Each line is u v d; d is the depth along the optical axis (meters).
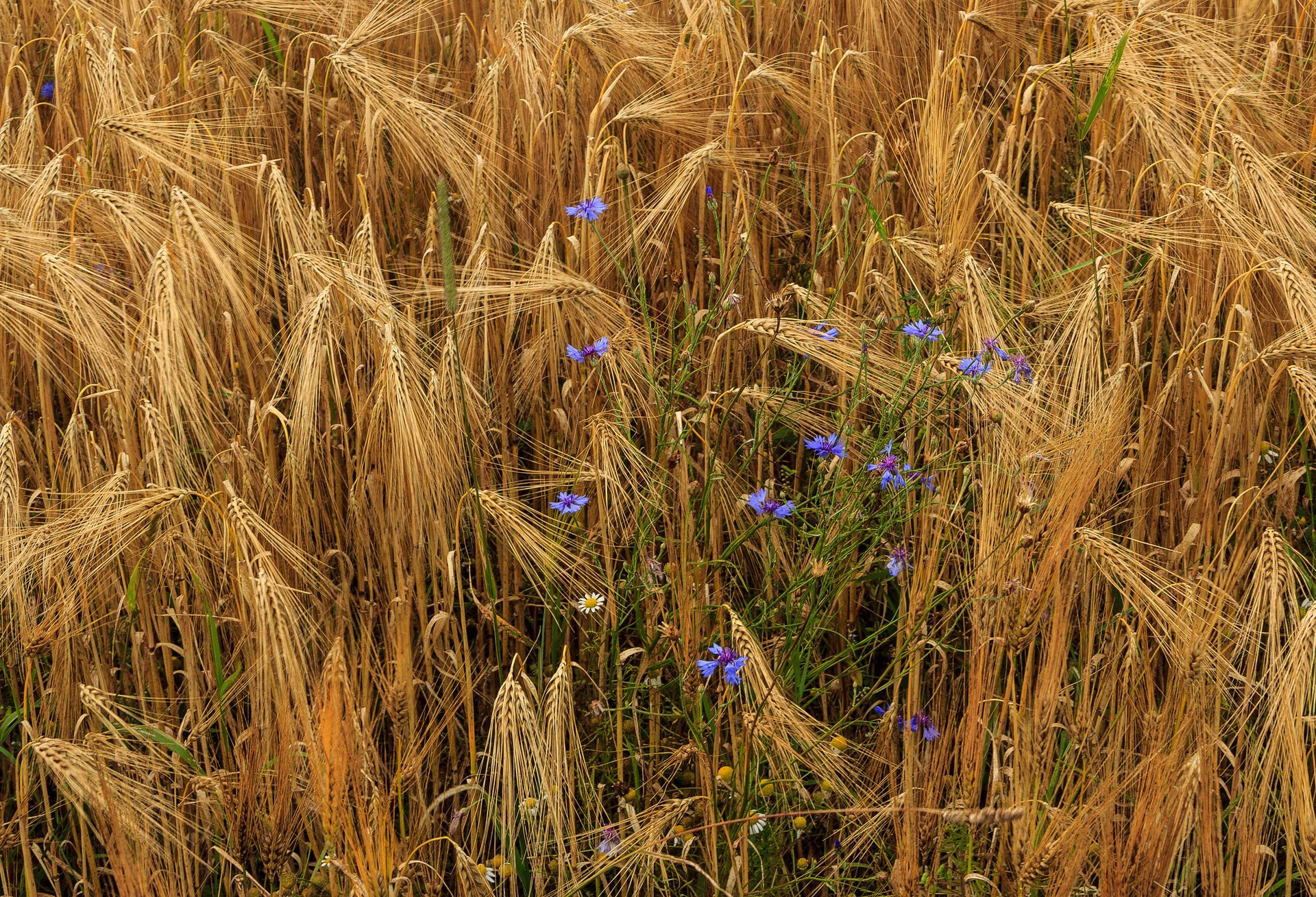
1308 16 4.66
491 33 4.60
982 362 2.82
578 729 3.16
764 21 4.77
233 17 5.16
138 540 2.95
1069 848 2.37
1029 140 4.44
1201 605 2.63
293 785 2.43
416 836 2.73
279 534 2.78
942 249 3.23
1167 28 4.14
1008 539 2.67
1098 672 2.94
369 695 2.93
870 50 4.48
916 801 2.48
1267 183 3.47
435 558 3.09
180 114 4.15
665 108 3.93
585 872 2.75
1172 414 3.51
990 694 2.86
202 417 3.07
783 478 3.53
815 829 3.00
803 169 4.22
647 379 3.09
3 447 2.80
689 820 2.77
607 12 4.33
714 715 2.87
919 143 3.86
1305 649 2.35
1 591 2.68
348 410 3.50
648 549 3.16
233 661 3.13
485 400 3.23
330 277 3.02
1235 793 2.78
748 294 3.71
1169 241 3.47
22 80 4.95
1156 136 3.72
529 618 3.51
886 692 3.32
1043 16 4.75
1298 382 2.95
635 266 3.77
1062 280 3.64
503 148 3.92
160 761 2.76
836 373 3.46
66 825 3.18
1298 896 2.95
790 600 2.95
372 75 3.76
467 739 3.21
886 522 2.95
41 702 2.99
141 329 3.04
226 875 2.82
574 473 3.19
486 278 3.22
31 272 3.30
